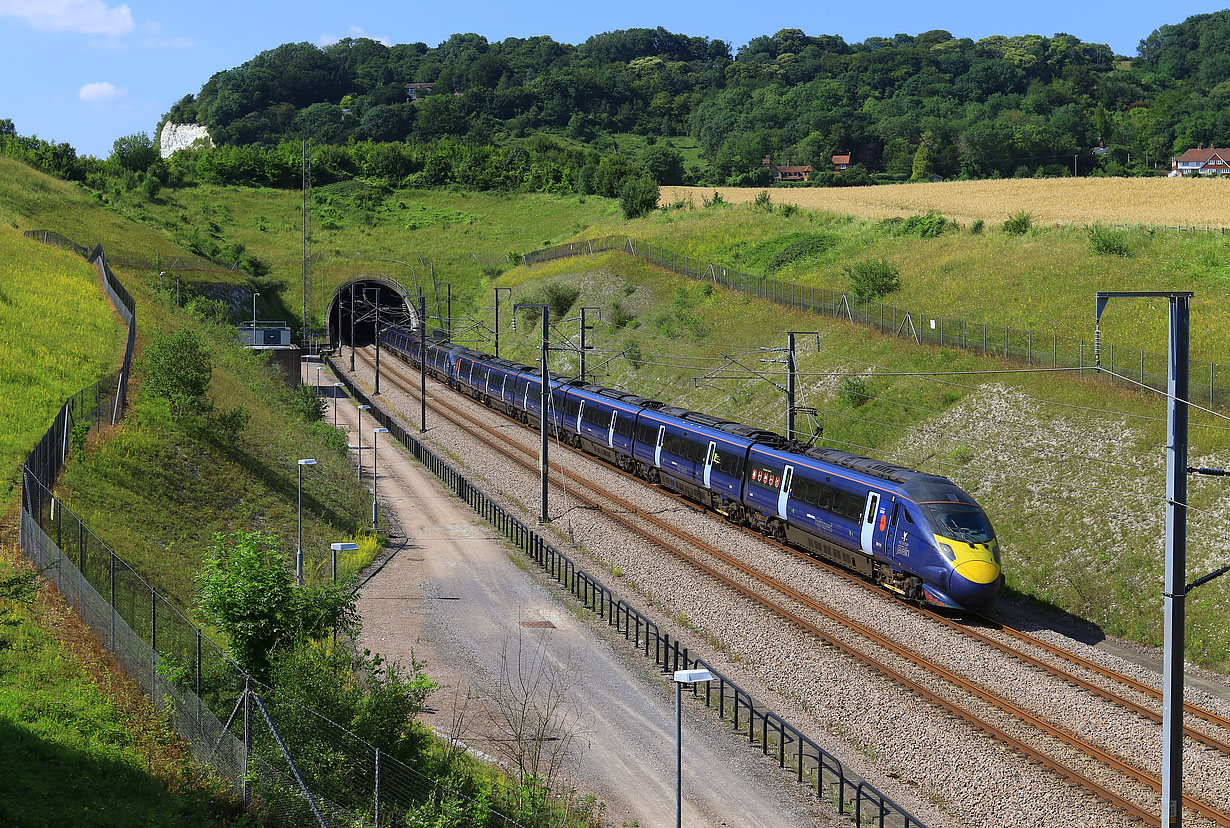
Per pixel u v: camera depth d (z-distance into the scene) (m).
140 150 166.38
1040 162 176.88
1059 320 57.12
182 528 35.75
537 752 20.25
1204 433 37.53
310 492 45.25
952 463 44.31
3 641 21.72
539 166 173.38
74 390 48.66
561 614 32.41
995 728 23.09
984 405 47.41
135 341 61.44
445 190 173.88
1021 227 80.38
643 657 28.50
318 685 19.06
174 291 98.31
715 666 27.91
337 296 122.81
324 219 155.75
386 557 39.50
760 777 21.45
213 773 18.08
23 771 16.69
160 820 16.09
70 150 155.62
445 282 129.88
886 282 71.81
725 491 43.31
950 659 27.80
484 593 34.62
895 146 197.12
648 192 135.38
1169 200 94.88
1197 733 23.09
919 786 21.16
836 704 24.97
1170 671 17.70
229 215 154.50
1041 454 41.59
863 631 29.84
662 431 49.88
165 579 30.23
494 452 60.97
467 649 29.02
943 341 55.44
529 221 152.75
